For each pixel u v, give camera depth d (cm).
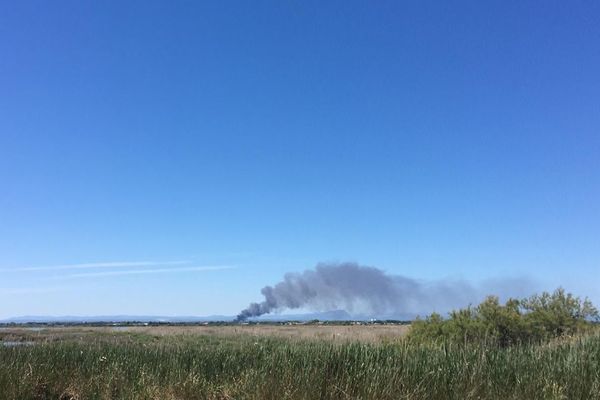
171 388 1145
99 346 1605
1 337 3628
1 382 1176
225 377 1207
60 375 1309
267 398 1014
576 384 889
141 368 1277
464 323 1753
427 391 962
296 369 1083
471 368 995
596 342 1150
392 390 964
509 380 960
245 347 1454
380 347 1214
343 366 1100
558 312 1948
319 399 994
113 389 1216
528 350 1134
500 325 1783
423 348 1196
